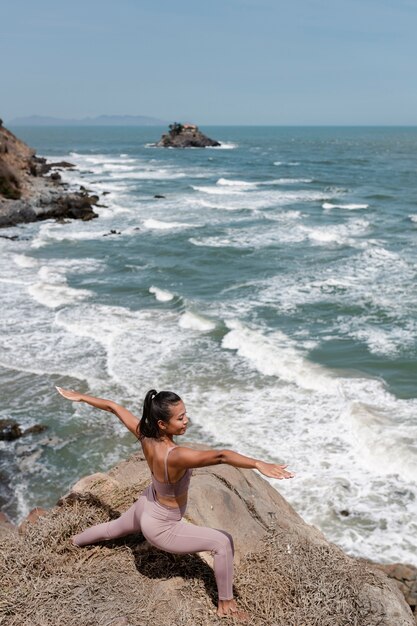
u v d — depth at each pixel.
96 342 18.33
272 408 14.12
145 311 21.39
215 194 52.75
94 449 12.97
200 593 4.27
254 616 4.12
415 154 114.44
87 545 4.72
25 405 14.65
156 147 141.75
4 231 36.25
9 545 4.67
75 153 119.44
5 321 20.16
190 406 14.27
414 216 39.97
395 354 17.22
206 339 18.50
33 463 12.47
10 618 3.98
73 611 4.03
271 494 6.18
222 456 3.78
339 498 10.99
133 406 14.45
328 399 14.48
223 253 30.22
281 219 39.66
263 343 17.95
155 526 4.18
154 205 46.41
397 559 9.60
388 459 11.90
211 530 4.18
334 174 72.25
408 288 23.48
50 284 24.83
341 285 24.14
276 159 100.12
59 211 40.75
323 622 4.03
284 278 25.45
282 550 4.71
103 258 29.72
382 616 4.12
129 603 4.14
